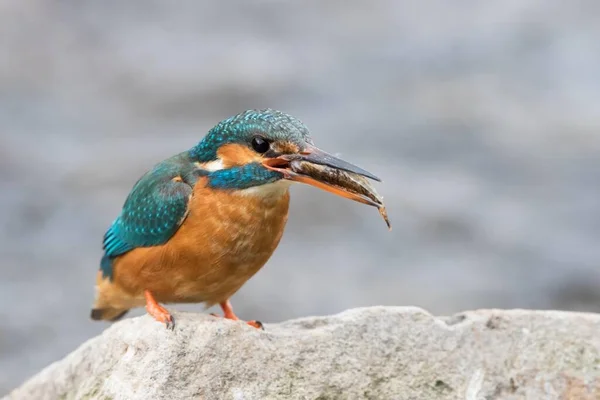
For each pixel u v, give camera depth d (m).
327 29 28.55
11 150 19.70
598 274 15.57
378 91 23.48
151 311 7.01
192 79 23.84
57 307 14.73
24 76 23.97
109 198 17.75
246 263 7.21
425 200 17.64
